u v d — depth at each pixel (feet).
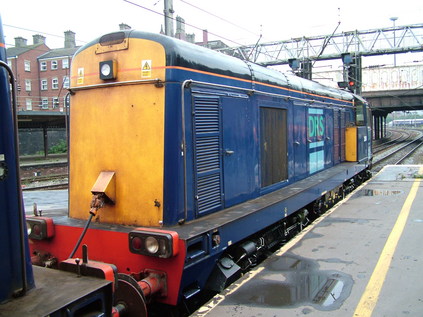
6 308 6.61
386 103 109.29
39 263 13.73
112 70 12.87
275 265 13.92
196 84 13.32
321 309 10.65
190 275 11.78
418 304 10.76
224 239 12.87
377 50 64.69
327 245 15.99
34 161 79.77
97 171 13.55
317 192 21.76
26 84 123.95
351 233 17.56
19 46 129.90
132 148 12.83
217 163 14.51
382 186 29.91
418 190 27.53
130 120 12.84
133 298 10.07
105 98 13.30
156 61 12.46
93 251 12.64
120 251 12.08
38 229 13.32
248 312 10.60
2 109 7.02
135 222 12.82
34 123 81.97
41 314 6.33
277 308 10.77
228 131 15.15
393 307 10.63
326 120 27.35
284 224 18.83
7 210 7.06
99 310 7.47
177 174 12.52
